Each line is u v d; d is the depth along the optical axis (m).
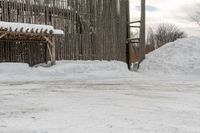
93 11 24.02
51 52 19.98
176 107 6.81
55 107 6.74
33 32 17.92
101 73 20.58
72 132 4.45
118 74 21.31
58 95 8.97
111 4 25.31
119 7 25.97
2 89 10.78
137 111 6.23
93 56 23.89
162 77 19.00
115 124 4.96
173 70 22.52
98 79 17.00
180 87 11.79
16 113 6.04
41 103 7.35
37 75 17.58
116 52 25.64
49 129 4.65
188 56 23.72
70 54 22.38
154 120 5.31
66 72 19.06
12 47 19.31
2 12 18.94
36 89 10.80
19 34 17.58
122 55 26.14
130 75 21.11
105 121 5.20
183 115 5.84
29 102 7.54
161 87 11.80
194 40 25.75
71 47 22.47
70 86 12.11
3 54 18.89
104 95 8.99
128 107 6.75
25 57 19.94
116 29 25.67
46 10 21.09
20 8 19.78
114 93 9.57
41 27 18.28
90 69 20.86
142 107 6.77
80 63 21.25
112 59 25.27
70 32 22.45
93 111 6.21
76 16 22.97
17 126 4.88
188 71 21.94
